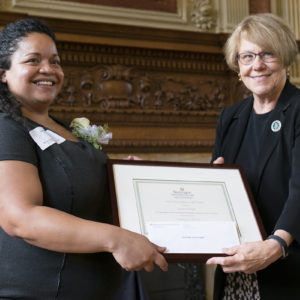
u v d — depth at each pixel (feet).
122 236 4.39
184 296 14.53
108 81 13.46
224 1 15.85
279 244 5.21
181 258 5.14
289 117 6.04
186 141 14.23
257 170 6.17
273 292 5.73
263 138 6.19
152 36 13.84
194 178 5.92
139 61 13.85
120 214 5.31
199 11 15.62
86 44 13.07
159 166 5.84
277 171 5.98
